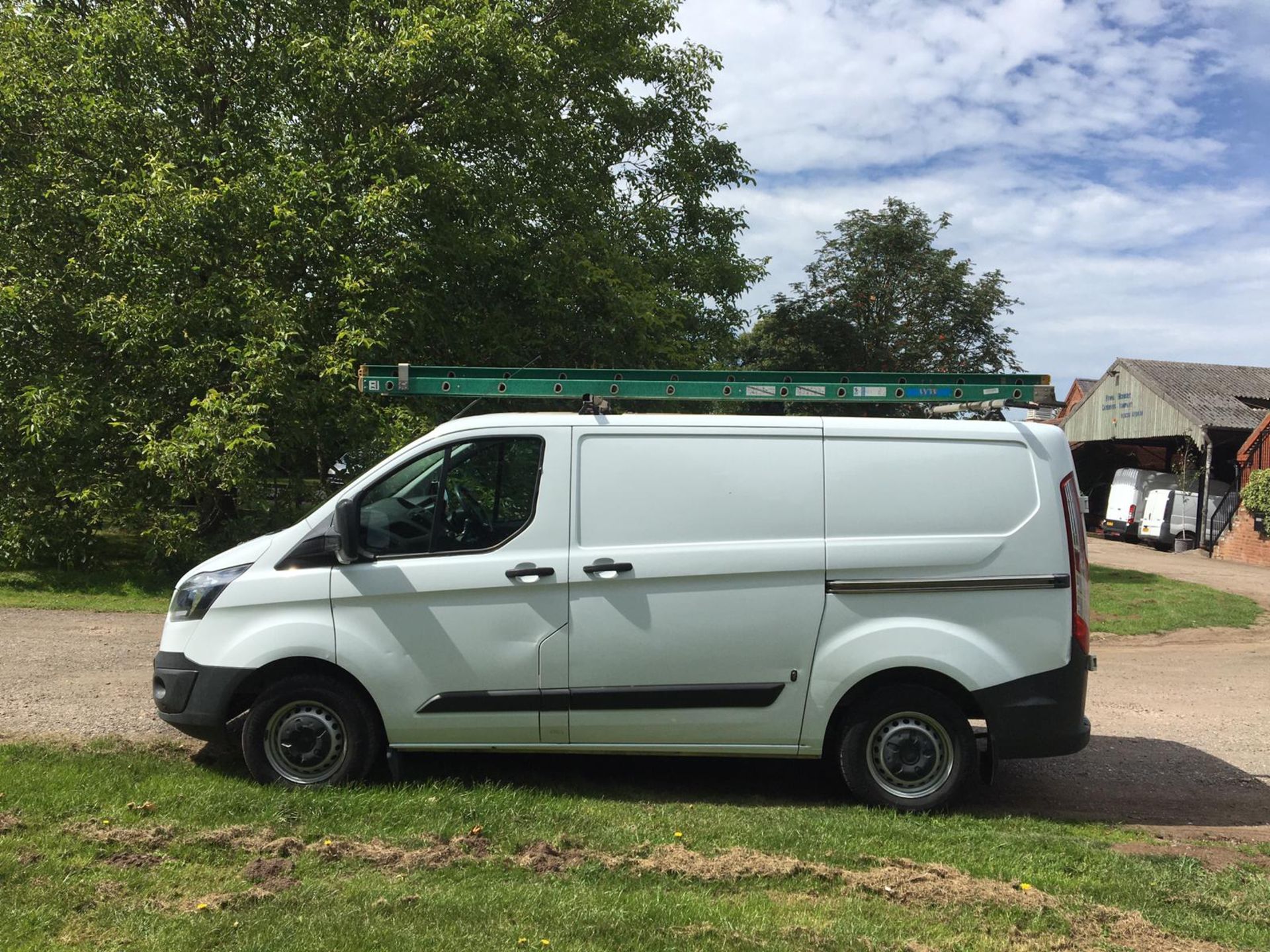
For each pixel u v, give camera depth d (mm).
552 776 5320
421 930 3324
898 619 4859
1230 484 28531
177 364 12914
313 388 13406
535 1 17766
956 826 4645
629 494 4922
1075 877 4055
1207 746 6770
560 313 17094
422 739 4879
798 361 26250
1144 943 3484
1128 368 32531
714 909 3594
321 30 15125
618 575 4832
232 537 13953
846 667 4836
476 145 16391
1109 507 31125
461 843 4156
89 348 14508
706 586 4863
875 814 4742
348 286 13039
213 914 3412
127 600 12031
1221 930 3596
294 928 3311
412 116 15609
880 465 4957
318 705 4887
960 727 4879
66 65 14508
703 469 4938
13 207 14117
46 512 13719
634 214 20562
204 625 4898
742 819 4609
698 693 4848
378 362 13594
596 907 3553
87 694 6879
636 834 4320
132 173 13547
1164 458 34844
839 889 3855
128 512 13625
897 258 25953
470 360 16312
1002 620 4879
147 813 4359
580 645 4852
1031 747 4848
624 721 4867
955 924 3570
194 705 4863
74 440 13617
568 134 18828
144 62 13969
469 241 15406
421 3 15312
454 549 4918
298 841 4117
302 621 4844
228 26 14555
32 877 3633
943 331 25750
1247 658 10891
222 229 13242
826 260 26672
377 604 4852
